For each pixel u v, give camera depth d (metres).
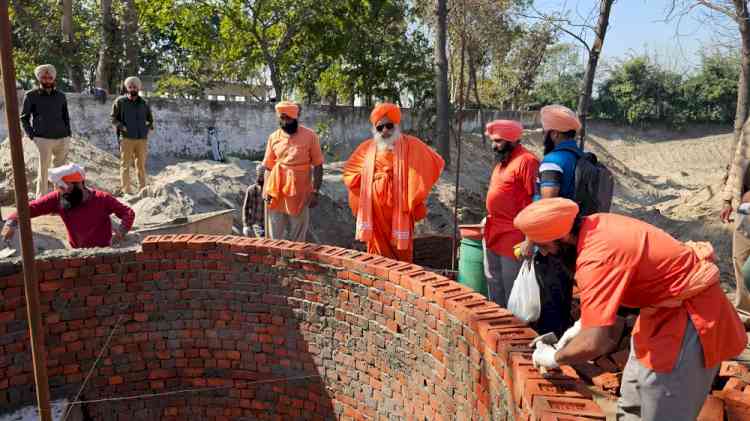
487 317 3.67
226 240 5.67
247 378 5.73
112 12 20.80
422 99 25.11
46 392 3.54
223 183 11.67
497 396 3.34
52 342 5.39
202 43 25.08
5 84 3.08
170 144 18.95
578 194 4.13
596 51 9.48
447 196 16.52
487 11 14.67
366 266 4.88
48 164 9.44
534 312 4.36
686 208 16.22
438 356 4.15
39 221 9.04
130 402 5.75
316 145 6.82
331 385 5.32
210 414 5.85
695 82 43.88
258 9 23.94
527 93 36.62
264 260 5.50
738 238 5.50
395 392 4.72
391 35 25.73
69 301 5.42
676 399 2.75
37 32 21.28
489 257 5.28
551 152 4.36
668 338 2.73
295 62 26.91
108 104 16.97
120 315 5.62
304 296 5.38
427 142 23.66
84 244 6.13
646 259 2.69
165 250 5.64
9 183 10.95
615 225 2.78
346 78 26.53
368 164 5.95
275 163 6.81
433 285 4.30
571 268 3.02
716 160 39.50
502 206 5.04
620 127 44.97
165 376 5.80
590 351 2.64
